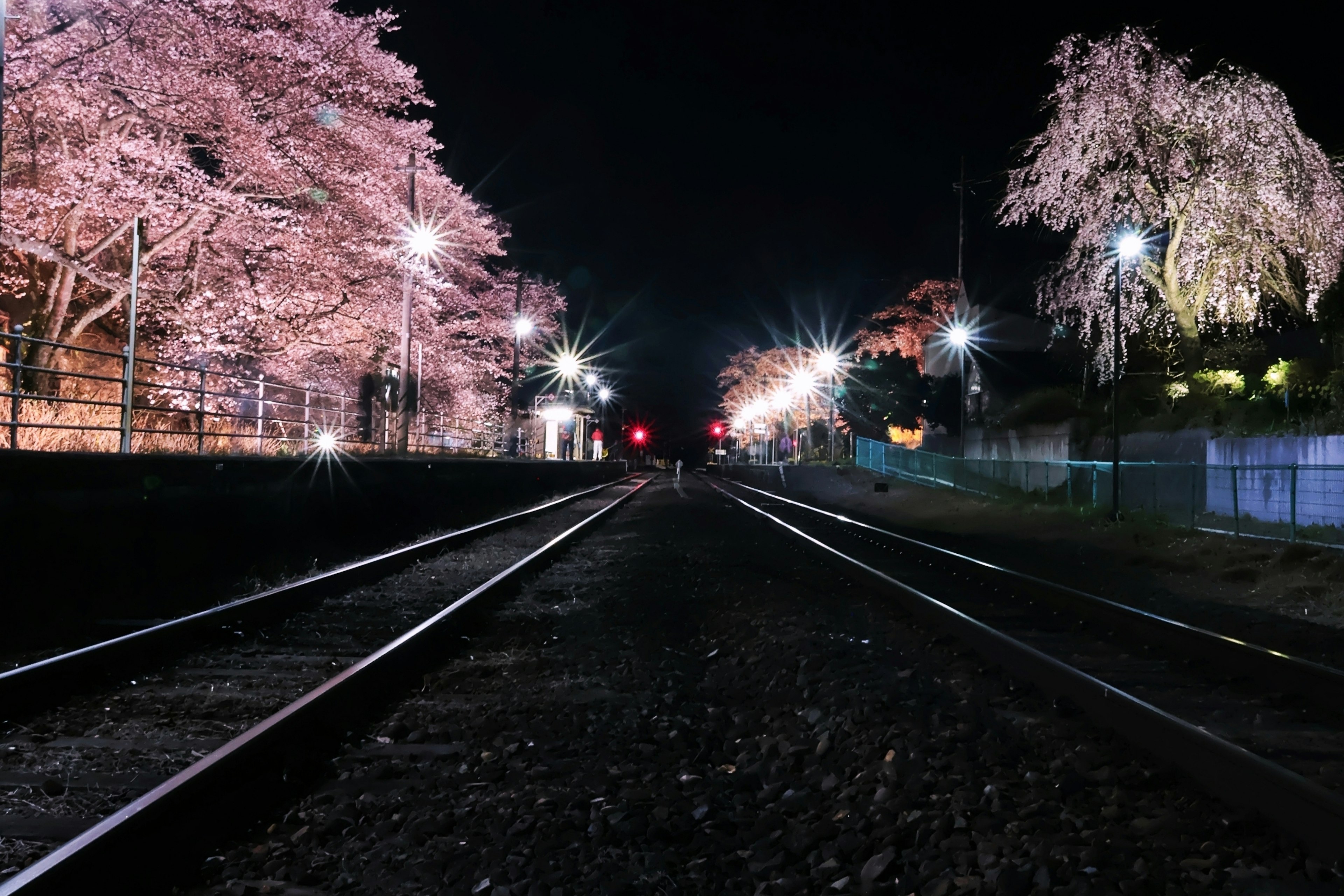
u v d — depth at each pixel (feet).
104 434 63.10
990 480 123.95
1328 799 14.74
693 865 14.21
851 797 17.02
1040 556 66.49
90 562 41.42
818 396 247.70
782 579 49.80
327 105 81.30
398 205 91.30
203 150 83.25
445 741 21.57
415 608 41.09
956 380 193.57
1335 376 77.66
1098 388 124.67
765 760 19.38
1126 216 87.30
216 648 31.76
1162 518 78.02
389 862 14.61
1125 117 83.82
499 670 29.35
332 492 70.69
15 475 38.14
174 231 74.54
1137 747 20.33
